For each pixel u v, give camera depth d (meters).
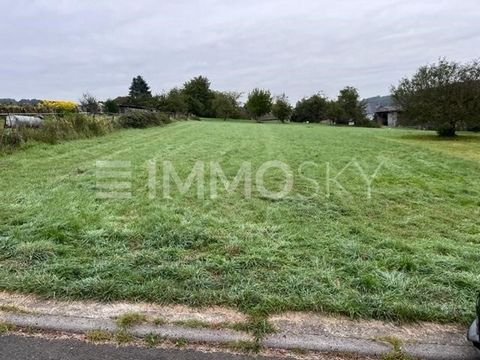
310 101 52.34
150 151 9.83
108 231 3.61
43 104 16.88
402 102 18.27
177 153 9.63
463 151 11.64
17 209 4.25
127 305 2.38
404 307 2.35
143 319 2.23
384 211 4.75
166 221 3.97
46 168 6.84
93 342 2.05
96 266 2.84
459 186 6.34
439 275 2.85
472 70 16.11
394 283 2.68
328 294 2.52
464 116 16.14
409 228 4.09
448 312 2.34
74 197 4.89
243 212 4.50
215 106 55.91
